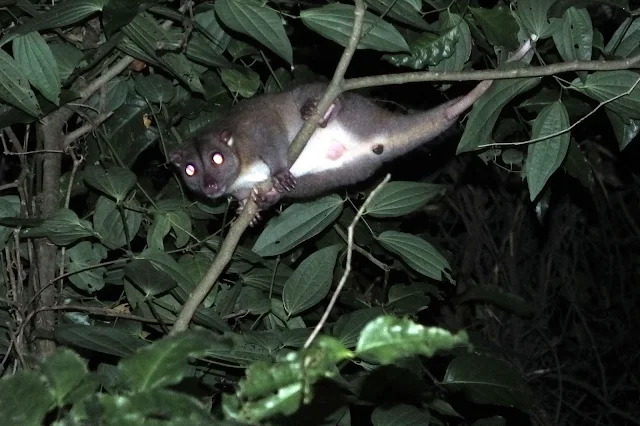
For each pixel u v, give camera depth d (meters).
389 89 3.40
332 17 2.65
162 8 2.81
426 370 2.80
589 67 2.67
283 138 3.00
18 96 2.78
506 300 3.19
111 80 3.05
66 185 3.05
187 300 2.74
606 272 4.34
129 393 1.80
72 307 2.83
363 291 3.58
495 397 2.77
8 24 3.00
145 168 3.41
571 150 3.00
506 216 4.16
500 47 2.90
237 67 3.03
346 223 3.16
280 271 2.98
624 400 4.30
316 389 2.69
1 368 2.86
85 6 2.70
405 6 2.69
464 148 2.70
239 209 3.07
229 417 1.76
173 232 3.04
